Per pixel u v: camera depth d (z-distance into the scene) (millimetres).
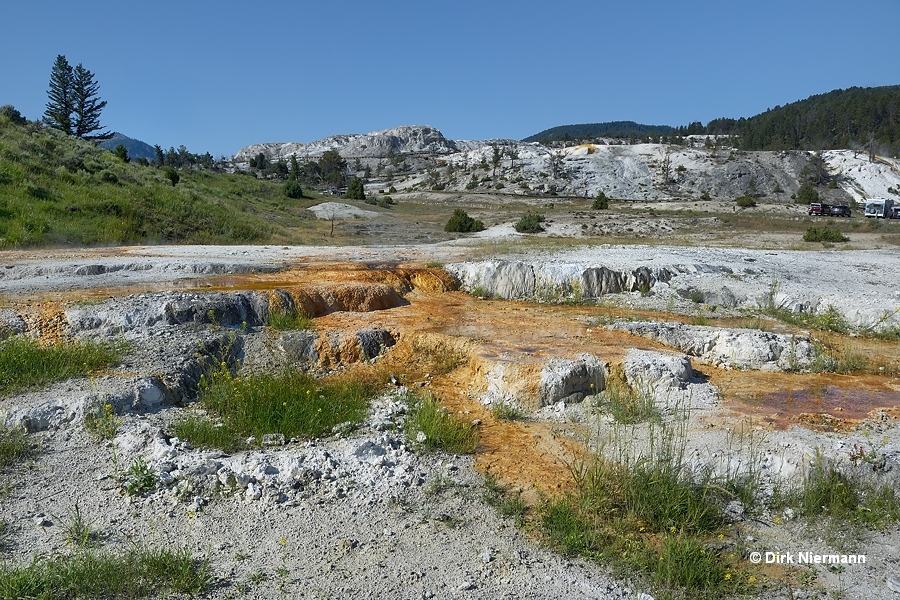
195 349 8461
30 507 5137
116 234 20219
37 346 7906
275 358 8930
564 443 6770
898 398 8062
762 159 93125
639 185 83562
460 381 8664
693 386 8070
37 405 6461
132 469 5535
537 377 7844
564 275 13297
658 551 4828
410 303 12211
